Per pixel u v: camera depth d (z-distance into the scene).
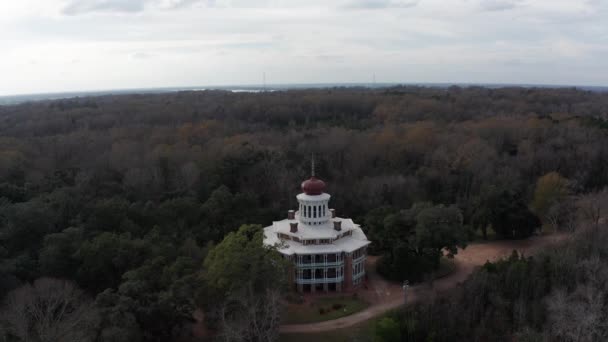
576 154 160.88
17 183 132.00
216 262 77.75
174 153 157.75
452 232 102.62
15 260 91.06
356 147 173.62
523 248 121.56
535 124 184.62
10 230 99.19
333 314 88.94
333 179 155.62
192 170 140.75
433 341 77.94
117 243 94.00
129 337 68.06
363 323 85.75
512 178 150.38
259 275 77.19
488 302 85.75
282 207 132.12
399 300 94.25
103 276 92.31
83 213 110.44
